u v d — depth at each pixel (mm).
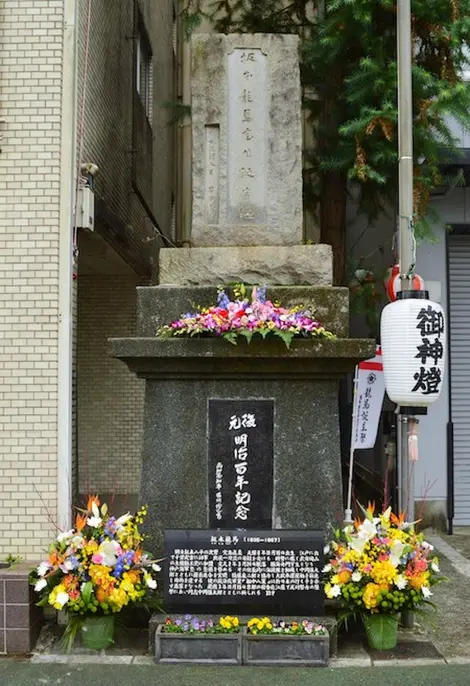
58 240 5688
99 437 10203
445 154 7715
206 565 4898
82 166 6082
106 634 4852
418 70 6621
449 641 5129
